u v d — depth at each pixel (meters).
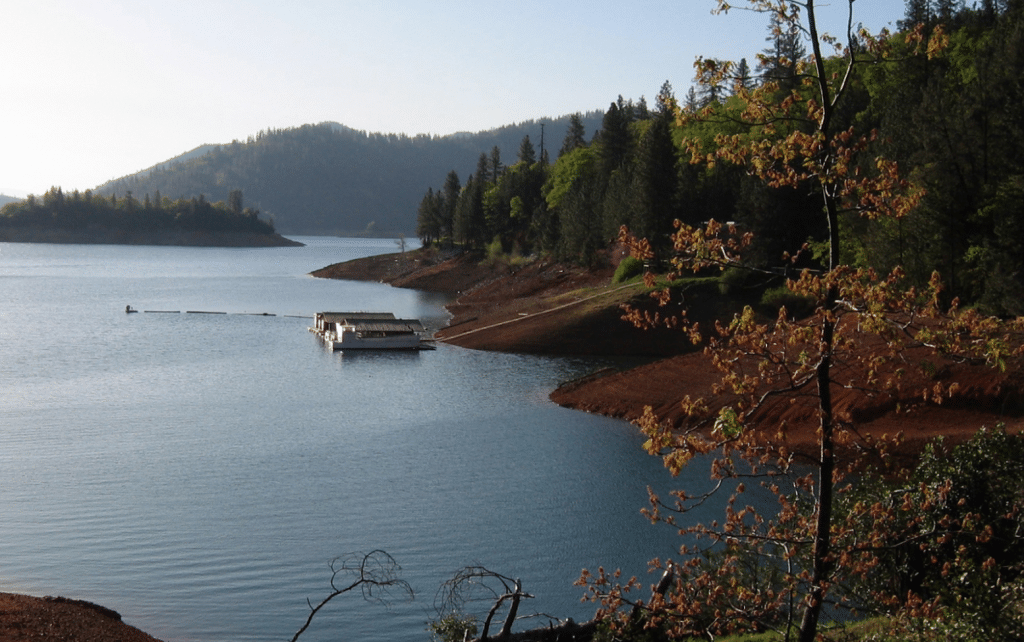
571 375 69.00
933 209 52.78
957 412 39.16
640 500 34.53
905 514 14.61
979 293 51.91
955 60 77.94
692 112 11.23
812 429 39.69
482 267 176.62
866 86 75.75
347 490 36.19
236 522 31.81
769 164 10.90
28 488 35.94
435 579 26.56
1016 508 15.18
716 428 10.20
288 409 54.62
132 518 32.12
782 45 61.16
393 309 131.12
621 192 126.69
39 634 21.38
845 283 10.11
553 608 24.42
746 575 14.38
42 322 105.62
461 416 52.62
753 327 10.49
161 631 22.94
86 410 53.72
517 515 32.84
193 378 66.75
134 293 153.62
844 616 18.73
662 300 10.79
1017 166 51.50
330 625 23.27
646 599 24.36
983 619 12.63
